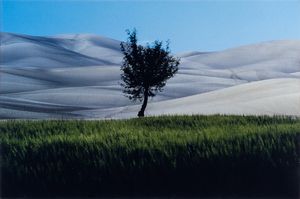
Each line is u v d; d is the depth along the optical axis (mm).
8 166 14133
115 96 91875
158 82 53625
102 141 15211
